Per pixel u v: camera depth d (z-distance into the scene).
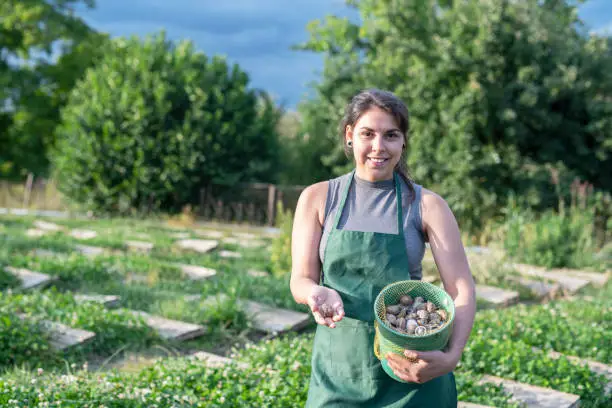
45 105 29.38
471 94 14.10
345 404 2.45
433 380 2.45
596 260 11.59
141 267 9.34
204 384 4.56
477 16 15.02
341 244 2.51
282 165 19.92
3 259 8.98
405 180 2.61
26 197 18.92
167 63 18.41
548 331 6.55
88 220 15.93
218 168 17.86
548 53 15.45
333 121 18.67
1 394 4.06
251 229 16.03
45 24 29.92
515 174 14.25
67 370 5.05
